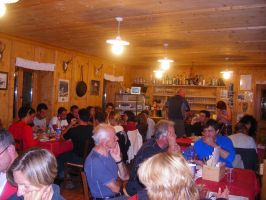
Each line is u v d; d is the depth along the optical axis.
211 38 4.88
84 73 7.24
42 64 6.00
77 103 7.06
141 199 1.53
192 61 7.74
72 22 4.20
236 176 2.56
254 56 6.53
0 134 1.63
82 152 4.20
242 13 3.46
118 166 2.53
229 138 3.41
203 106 8.56
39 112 5.43
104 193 2.32
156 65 9.01
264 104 7.93
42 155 1.32
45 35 5.24
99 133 2.42
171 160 1.18
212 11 3.43
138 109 8.58
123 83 8.98
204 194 1.82
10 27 4.70
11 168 1.32
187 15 3.61
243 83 8.13
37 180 1.27
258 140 7.83
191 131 6.13
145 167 1.21
